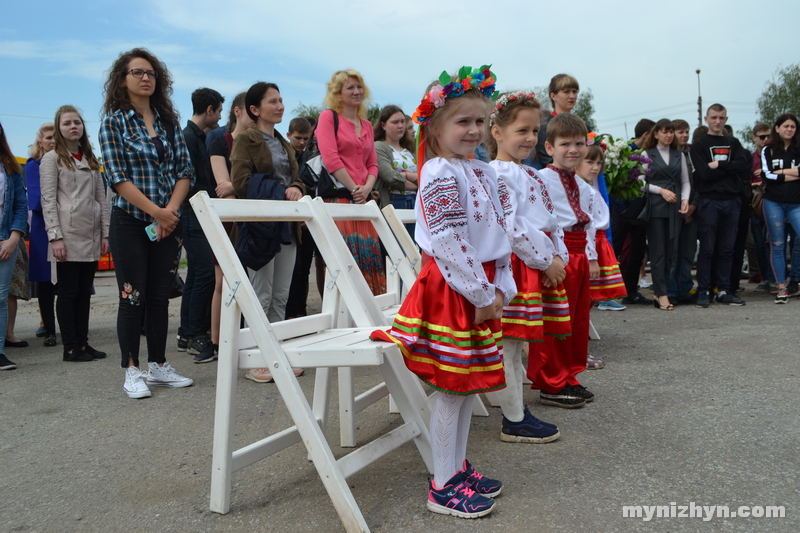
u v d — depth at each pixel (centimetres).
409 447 272
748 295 710
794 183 616
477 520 199
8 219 461
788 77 3509
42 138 550
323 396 267
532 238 265
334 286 265
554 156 336
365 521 199
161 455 269
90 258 469
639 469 235
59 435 299
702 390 335
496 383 203
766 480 222
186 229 460
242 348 219
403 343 202
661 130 609
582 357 340
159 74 379
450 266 196
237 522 206
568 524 194
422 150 223
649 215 606
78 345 477
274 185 380
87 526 207
